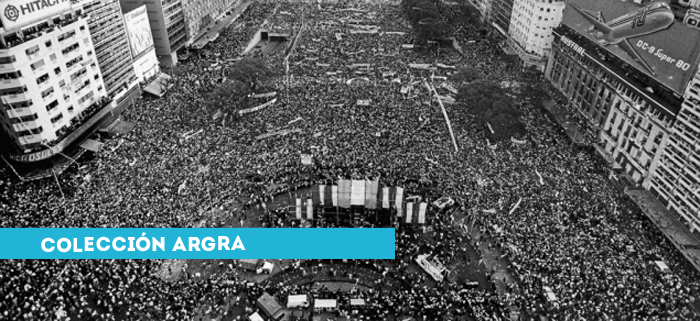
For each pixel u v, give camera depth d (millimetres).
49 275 75438
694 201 87750
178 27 172375
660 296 74375
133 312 71625
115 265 78312
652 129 102188
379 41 192000
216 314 73875
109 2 124562
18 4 95562
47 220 86188
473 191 99000
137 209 90500
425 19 195375
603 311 71375
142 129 120375
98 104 121812
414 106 135250
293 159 108812
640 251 84188
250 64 145750
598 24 128500
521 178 103500
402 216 92062
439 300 75812
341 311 74938
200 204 94125
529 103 143750
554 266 79312
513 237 86438
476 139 119438
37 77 100188
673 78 97875
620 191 102625
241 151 111250
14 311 69250
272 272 83188
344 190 91375
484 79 147500
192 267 82625
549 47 164000
